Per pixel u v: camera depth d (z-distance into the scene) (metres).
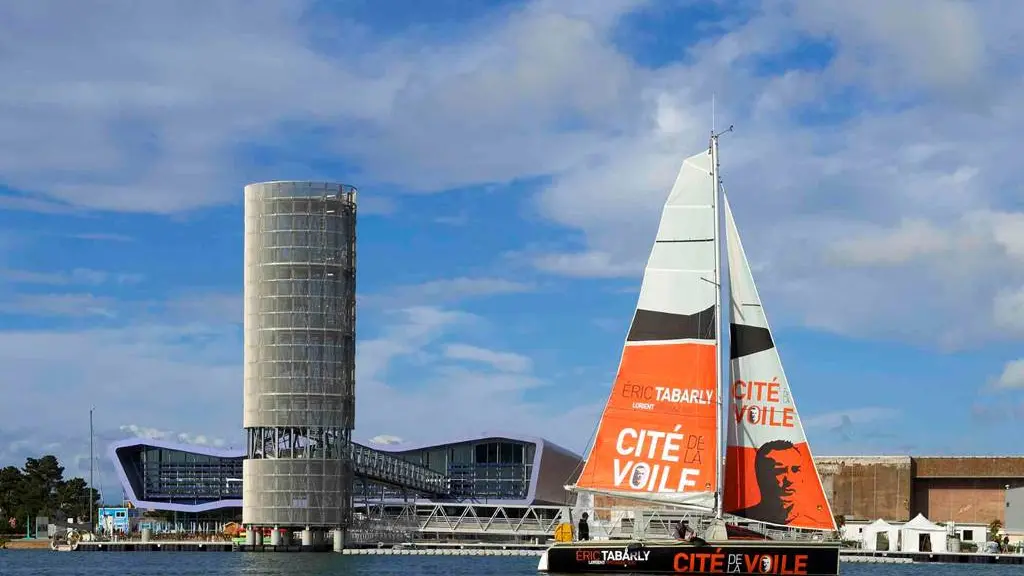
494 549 160.62
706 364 58.56
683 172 59.06
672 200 59.00
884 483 191.50
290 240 159.25
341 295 161.75
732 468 59.56
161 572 112.88
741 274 60.34
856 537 160.12
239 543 166.12
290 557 146.12
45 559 145.25
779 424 59.53
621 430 59.47
